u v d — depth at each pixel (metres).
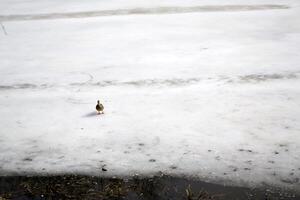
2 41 15.44
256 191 4.47
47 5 26.53
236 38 13.21
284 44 11.77
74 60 11.59
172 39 13.70
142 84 8.73
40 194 4.66
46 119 7.01
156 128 6.29
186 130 6.14
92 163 5.29
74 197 4.55
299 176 4.68
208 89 8.06
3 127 6.77
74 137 6.14
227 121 6.39
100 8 23.31
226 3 22.47
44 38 15.55
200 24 16.34
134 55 11.67
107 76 9.60
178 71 9.59
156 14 19.75
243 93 7.66
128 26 16.92
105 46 13.30
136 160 5.29
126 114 6.98
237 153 5.31
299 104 6.91
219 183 4.66
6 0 31.12
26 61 11.87
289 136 5.73
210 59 10.58
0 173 5.17
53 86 9.07
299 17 16.52
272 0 22.67
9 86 9.29
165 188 4.64
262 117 6.46
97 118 6.88
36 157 5.56
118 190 4.65
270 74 8.80
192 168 5.00
